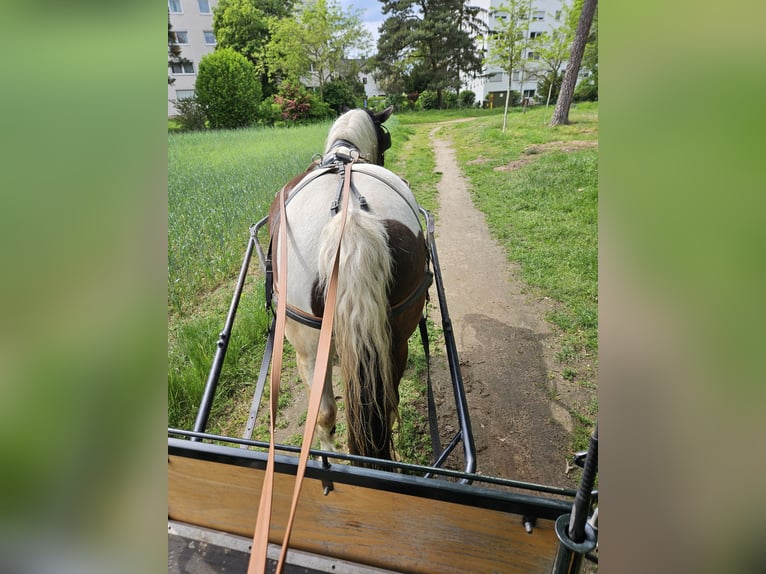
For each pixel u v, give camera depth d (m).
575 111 15.41
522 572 1.23
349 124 3.11
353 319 1.53
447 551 1.27
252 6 28.19
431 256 2.71
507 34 13.78
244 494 1.39
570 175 7.93
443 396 3.16
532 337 3.74
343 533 1.35
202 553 1.33
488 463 2.63
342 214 1.62
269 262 2.18
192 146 13.45
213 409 3.11
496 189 7.86
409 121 22.58
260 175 8.62
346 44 26.83
